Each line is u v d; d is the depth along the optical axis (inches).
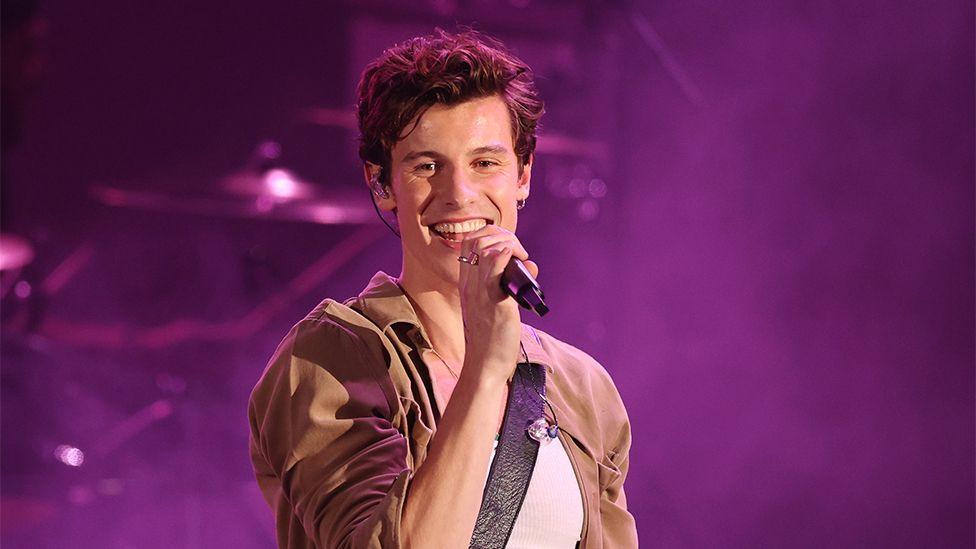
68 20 412.8
